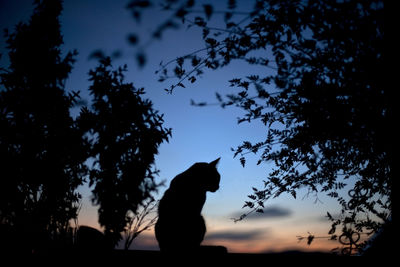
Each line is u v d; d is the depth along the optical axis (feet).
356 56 6.08
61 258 7.30
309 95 6.26
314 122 6.76
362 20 5.88
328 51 6.20
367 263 7.04
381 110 6.36
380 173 7.82
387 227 7.33
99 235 7.98
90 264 7.21
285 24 6.08
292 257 7.27
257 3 5.86
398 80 5.97
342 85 6.27
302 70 6.29
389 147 6.77
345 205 8.46
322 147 7.68
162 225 10.90
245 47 6.54
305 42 6.07
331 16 5.81
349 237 7.38
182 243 10.77
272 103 7.35
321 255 7.28
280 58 6.26
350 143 7.26
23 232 7.76
